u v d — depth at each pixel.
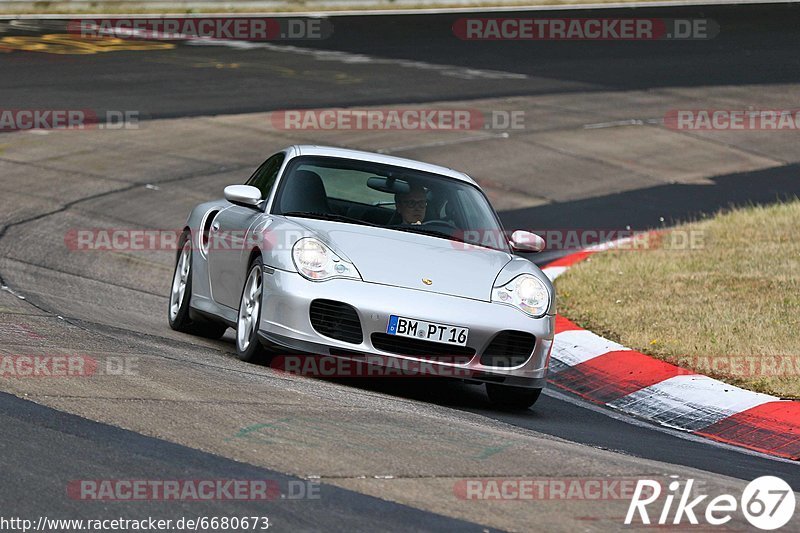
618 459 20.70
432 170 30.17
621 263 44.69
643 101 85.50
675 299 38.16
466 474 18.06
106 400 20.39
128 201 52.97
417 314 24.52
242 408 20.84
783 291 38.41
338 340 24.56
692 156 72.06
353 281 24.91
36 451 17.03
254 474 16.91
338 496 16.22
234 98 76.38
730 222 52.62
